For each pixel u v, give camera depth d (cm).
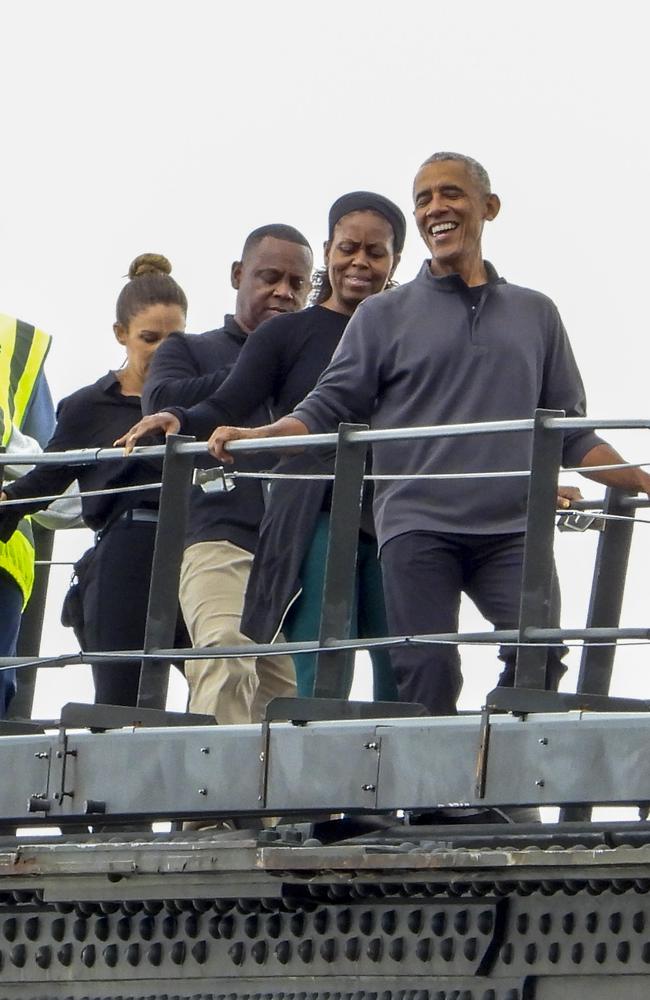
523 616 2648
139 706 2850
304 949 2580
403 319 3047
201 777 2689
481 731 2511
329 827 2697
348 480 2772
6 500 3403
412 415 3023
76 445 3472
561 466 2948
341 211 3281
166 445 2908
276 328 3244
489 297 3053
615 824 2570
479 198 3058
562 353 3100
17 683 3606
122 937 2686
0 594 3431
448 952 2503
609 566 3081
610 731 2430
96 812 2747
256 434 2905
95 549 3388
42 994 2741
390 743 2578
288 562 3059
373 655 3216
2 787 2833
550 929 2458
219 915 2628
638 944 2400
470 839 2583
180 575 2991
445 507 2959
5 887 2717
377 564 3197
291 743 2638
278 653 2738
